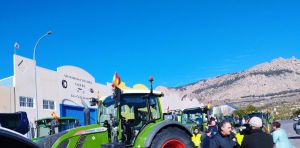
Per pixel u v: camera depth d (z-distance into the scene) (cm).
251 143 666
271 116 2869
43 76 3184
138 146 1032
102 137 1071
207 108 2117
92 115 3691
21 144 324
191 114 2153
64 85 3469
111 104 1101
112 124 1065
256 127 680
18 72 2858
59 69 3419
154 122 1115
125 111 1090
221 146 711
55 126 2005
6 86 2748
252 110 8906
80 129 1062
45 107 3170
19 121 434
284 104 17250
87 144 1049
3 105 2688
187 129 1093
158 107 1145
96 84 4019
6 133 314
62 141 1043
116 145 1006
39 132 2042
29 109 2938
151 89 1119
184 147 1073
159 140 1038
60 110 3369
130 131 1083
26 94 2920
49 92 3244
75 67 3662
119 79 1041
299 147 2089
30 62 3008
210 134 1105
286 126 5094
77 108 3628
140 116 1109
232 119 2745
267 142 664
